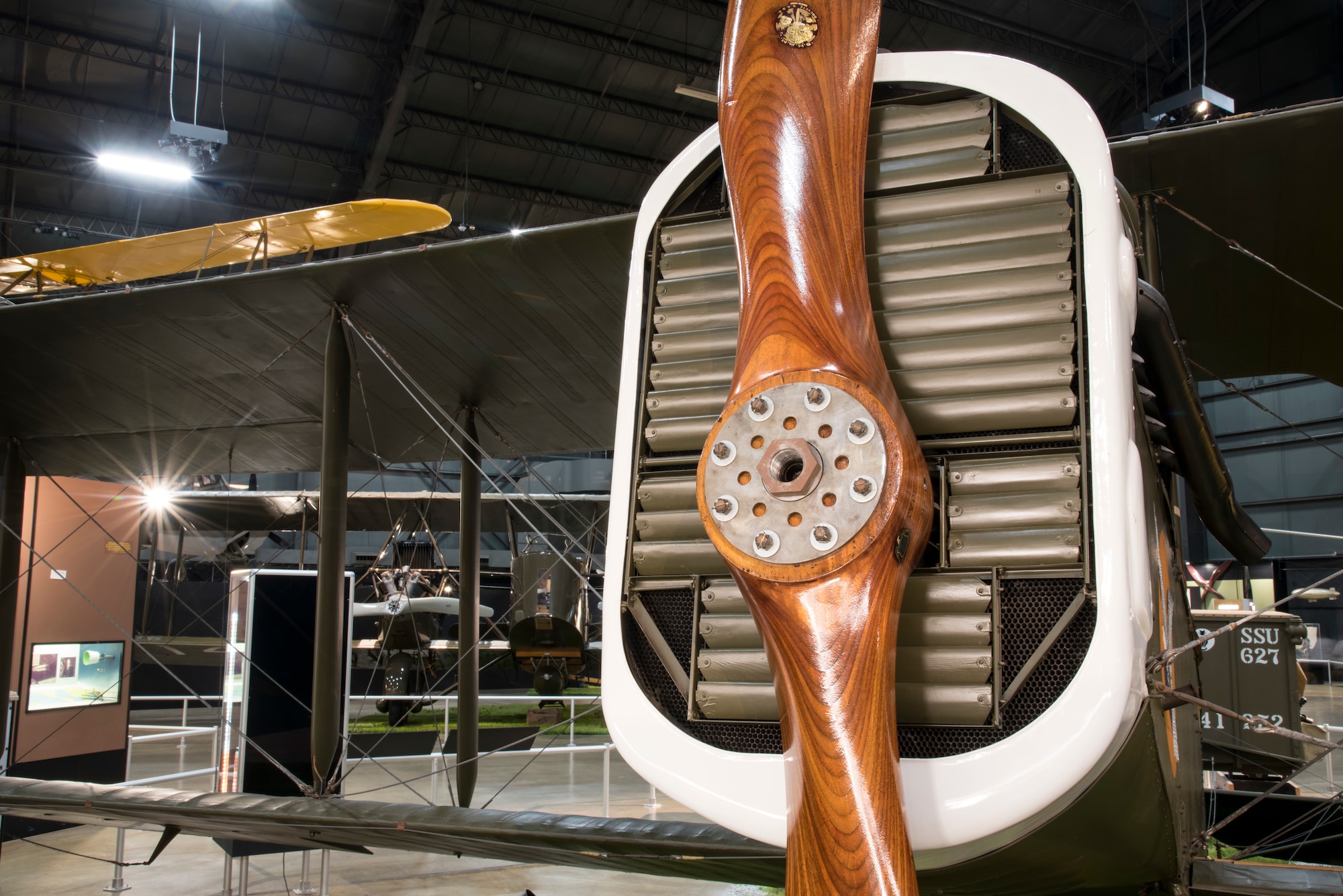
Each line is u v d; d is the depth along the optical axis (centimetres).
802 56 115
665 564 134
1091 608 116
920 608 122
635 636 134
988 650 118
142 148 1730
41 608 625
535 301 407
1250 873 172
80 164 1744
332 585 385
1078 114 133
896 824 85
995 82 138
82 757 640
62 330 448
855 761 86
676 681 129
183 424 569
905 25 1698
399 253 384
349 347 425
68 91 1638
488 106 1784
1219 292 372
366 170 1817
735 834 189
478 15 1593
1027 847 135
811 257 108
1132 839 142
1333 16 1664
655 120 1830
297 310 425
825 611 90
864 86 114
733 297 142
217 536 1691
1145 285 162
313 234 1227
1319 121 286
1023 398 125
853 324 105
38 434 582
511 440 591
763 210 111
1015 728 116
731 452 98
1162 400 178
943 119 140
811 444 95
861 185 111
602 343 442
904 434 98
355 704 1371
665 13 1647
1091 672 110
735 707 123
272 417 555
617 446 142
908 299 133
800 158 112
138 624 1388
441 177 1905
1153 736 121
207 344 461
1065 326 127
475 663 513
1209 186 313
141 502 698
